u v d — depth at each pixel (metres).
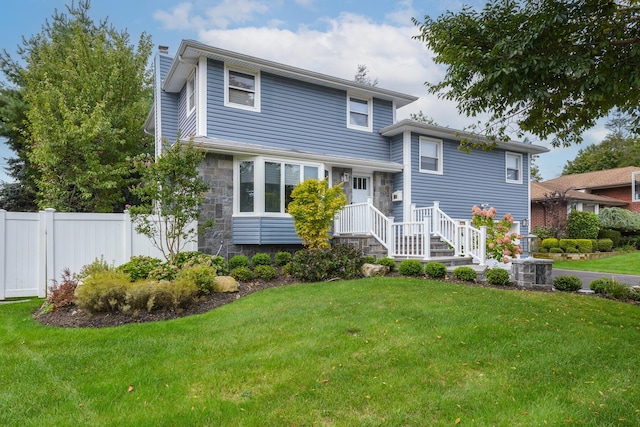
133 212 7.45
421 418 2.67
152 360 3.70
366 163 11.60
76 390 3.09
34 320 5.26
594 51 4.40
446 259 8.98
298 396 2.96
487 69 4.70
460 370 3.42
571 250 16.19
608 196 23.17
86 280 5.56
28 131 13.59
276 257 9.21
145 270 6.78
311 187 8.62
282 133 11.07
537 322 4.77
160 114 12.34
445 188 13.34
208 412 2.73
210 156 9.43
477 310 5.21
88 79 13.64
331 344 4.00
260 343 4.09
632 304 6.30
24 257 7.05
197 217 7.90
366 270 8.23
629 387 3.12
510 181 15.18
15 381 3.26
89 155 11.50
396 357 3.68
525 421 2.63
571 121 5.97
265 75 10.89
